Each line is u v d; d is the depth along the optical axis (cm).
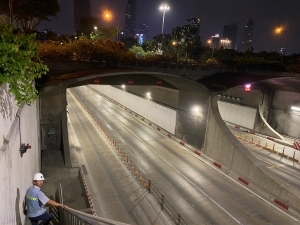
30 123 1153
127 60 2408
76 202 1636
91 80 2600
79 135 3431
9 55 557
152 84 3006
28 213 609
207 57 4778
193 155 2848
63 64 2152
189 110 3077
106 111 5081
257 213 1752
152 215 1683
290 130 3816
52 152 2380
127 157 2589
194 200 1891
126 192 1972
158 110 3884
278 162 2817
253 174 2148
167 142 3284
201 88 2672
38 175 619
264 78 2977
